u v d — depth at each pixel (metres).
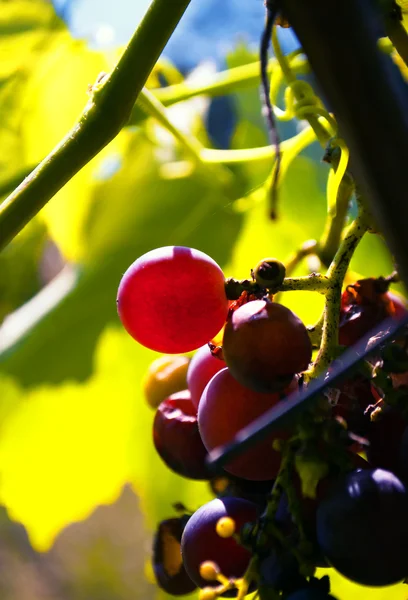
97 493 0.39
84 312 0.39
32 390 0.39
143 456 0.39
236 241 0.37
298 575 0.20
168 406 0.23
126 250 0.39
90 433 0.39
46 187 0.23
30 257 0.45
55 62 0.34
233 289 0.22
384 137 0.17
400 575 0.19
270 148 0.32
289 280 0.22
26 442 0.39
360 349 0.21
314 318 0.31
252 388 0.21
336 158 0.24
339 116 0.17
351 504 0.19
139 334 0.22
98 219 0.38
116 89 0.23
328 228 0.25
